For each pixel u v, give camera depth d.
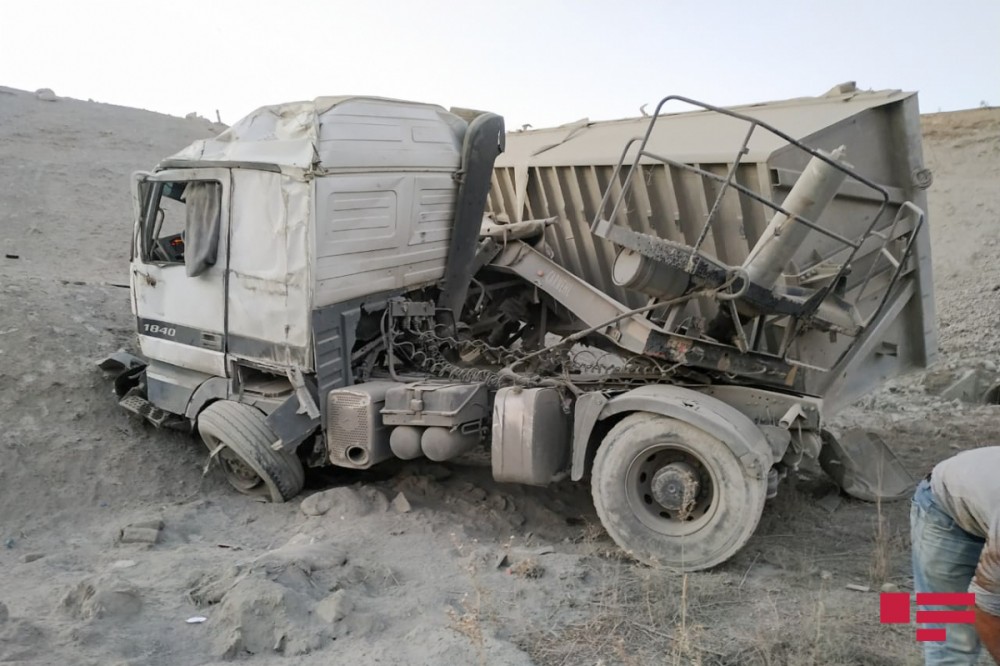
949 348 12.24
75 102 28.12
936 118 20.88
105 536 5.84
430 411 5.97
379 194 6.59
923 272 6.59
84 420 7.32
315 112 6.25
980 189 18.27
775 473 5.35
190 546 5.60
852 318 5.79
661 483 5.25
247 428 6.36
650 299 6.43
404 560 5.32
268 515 6.27
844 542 5.71
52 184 19.95
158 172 6.93
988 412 9.48
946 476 3.03
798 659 4.00
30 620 4.16
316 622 4.29
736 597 4.78
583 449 5.58
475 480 6.90
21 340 8.05
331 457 6.29
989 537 2.71
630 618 4.49
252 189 6.34
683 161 6.38
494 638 4.20
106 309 9.62
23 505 6.27
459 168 7.47
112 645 3.97
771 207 5.33
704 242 6.57
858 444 6.79
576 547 5.66
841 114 6.06
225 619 4.23
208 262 6.58
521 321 8.75
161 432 7.49
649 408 5.31
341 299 6.37
